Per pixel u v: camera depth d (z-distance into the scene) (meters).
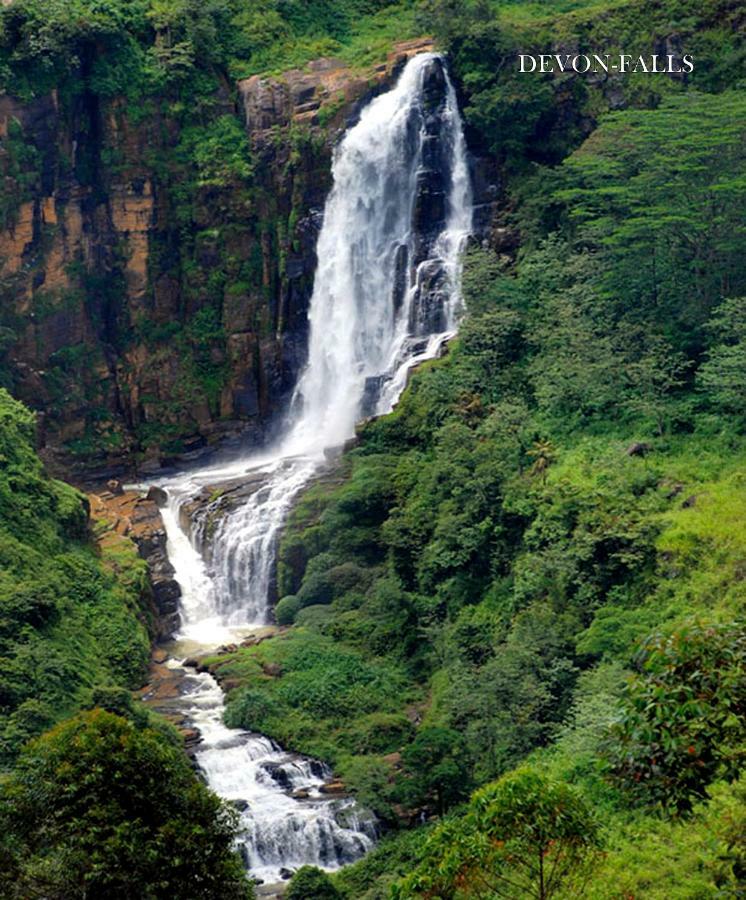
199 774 69.00
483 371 91.50
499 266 95.75
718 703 34.72
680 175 85.88
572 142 104.31
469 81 105.25
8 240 104.00
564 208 98.31
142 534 94.75
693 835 53.06
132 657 80.94
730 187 81.81
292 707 75.00
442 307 102.25
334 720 73.75
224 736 72.75
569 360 84.75
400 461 90.12
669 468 76.31
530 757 64.19
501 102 103.06
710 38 101.50
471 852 38.44
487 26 105.69
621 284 88.44
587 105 103.81
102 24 107.38
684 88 101.06
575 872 41.66
